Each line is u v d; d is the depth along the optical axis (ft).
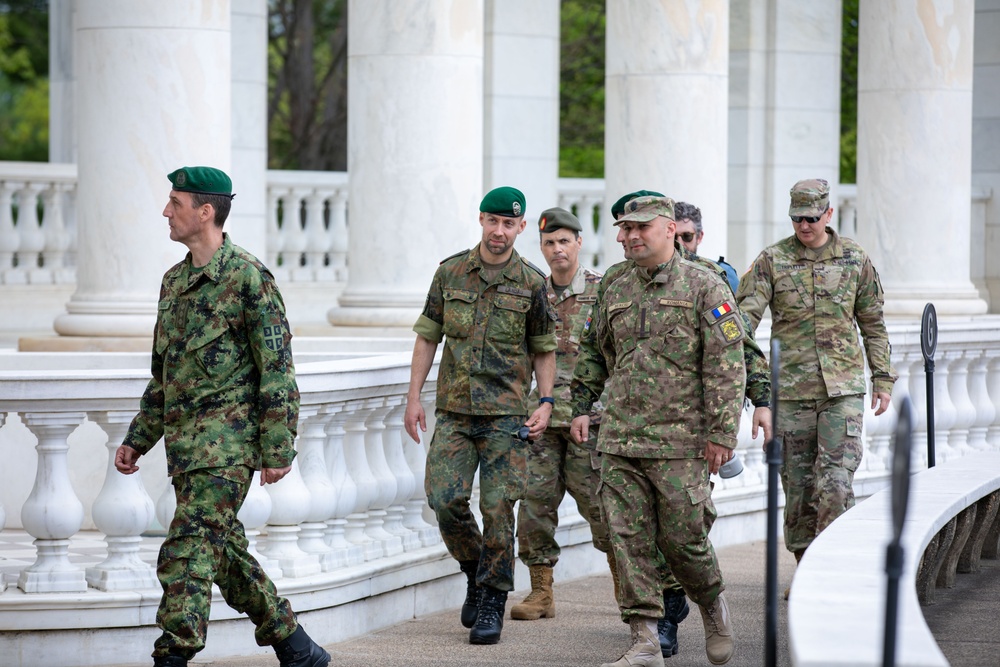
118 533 72.23
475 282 78.89
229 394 62.59
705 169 127.34
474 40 112.57
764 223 191.11
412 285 112.57
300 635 66.49
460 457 79.10
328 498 77.82
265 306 62.64
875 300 87.86
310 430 77.87
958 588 88.07
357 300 113.60
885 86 140.05
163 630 61.46
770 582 56.90
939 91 139.23
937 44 138.62
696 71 126.62
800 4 189.37
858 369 86.89
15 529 94.58
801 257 87.66
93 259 99.86
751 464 116.98
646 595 69.10
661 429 68.44
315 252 179.93
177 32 97.25
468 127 112.37
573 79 340.80
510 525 78.64
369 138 112.16
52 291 157.89
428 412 91.56
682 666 74.54
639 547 69.31
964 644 73.20
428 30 110.22
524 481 78.84
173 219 62.69
